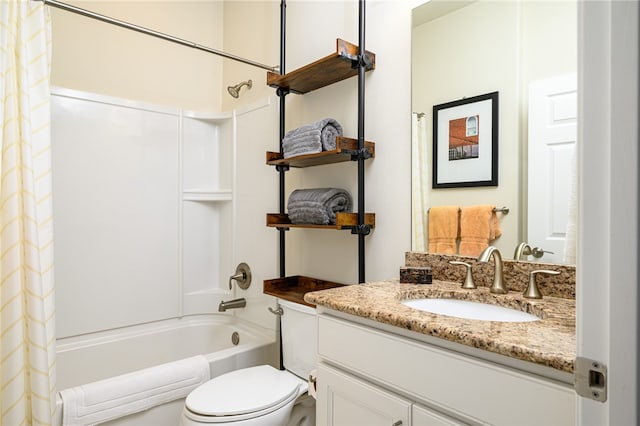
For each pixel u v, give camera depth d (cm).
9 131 137
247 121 237
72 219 208
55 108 203
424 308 119
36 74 146
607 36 44
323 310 116
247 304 232
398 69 154
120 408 138
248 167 235
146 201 235
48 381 135
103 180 219
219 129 264
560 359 64
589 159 46
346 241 175
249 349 183
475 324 84
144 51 242
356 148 156
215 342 244
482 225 127
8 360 130
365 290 122
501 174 123
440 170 139
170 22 253
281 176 193
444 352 83
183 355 241
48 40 152
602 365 45
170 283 244
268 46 229
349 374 106
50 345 143
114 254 222
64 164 205
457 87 134
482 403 76
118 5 231
